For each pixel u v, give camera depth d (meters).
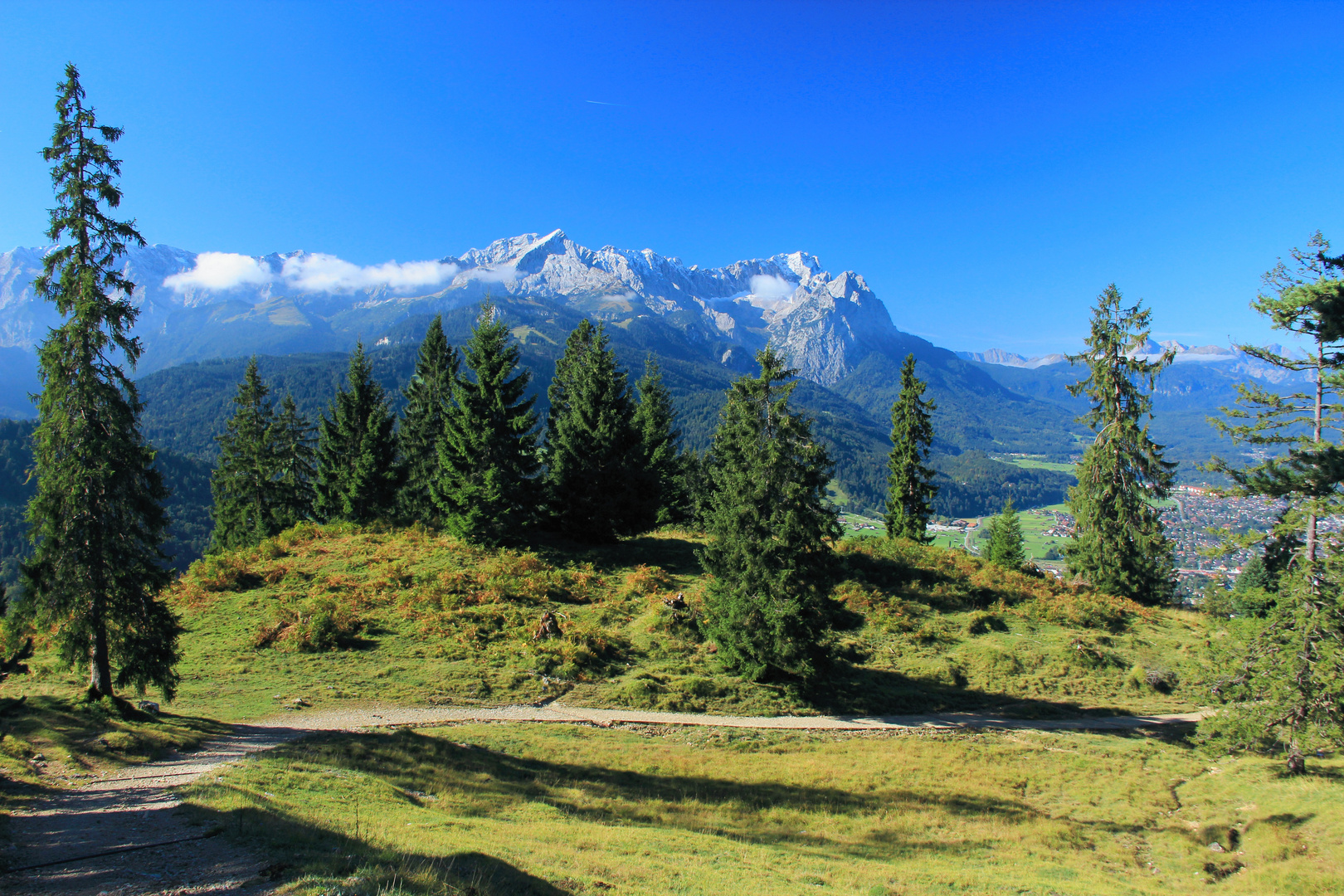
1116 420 47.31
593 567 43.91
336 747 19.72
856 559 47.97
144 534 22.19
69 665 20.97
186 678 27.62
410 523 54.03
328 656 30.41
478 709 26.81
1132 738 28.94
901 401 57.62
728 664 31.83
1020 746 27.73
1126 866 18.70
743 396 31.62
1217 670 24.64
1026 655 37.34
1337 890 16.22
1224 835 20.25
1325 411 22.72
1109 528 47.50
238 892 9.33
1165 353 45.84
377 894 9.41
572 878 12.15
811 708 30.33
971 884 15.54
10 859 10.46
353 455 57.53
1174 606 48.25
